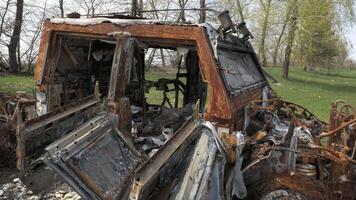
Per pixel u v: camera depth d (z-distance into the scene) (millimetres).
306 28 27953
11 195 4883
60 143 3182
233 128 4027
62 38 4840
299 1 27891
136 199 2582
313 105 15227
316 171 4055
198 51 4027
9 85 15188
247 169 4090
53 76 4875
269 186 4020
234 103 4078
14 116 5727
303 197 3855
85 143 3430
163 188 3207
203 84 6625
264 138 4391
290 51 29422
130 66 4281
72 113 3762
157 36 4184
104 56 5508
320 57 40219
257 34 32250
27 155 3238
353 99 18797
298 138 4020
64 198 4719
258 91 5656
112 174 3525
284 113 6129
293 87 23406
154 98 11430
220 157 3613
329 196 3945
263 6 30969
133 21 4344
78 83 5355
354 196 3977
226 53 4871
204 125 3668
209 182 3367
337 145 4188
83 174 3205
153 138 4742
